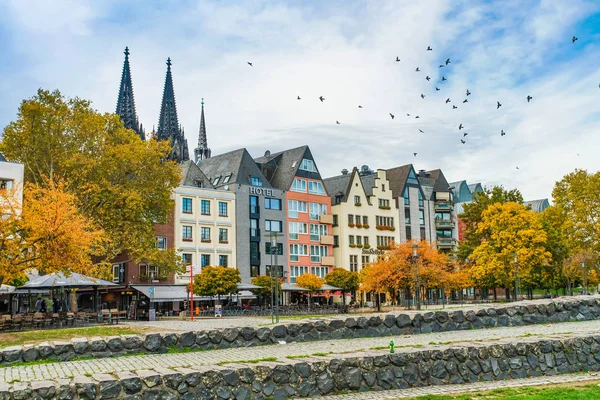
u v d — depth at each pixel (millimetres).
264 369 14891
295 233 91188
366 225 100438
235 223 83750
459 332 24812
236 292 70625
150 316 48000
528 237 74125
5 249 33000
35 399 12672
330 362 15633
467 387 16172
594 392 14484
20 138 53719
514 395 14523
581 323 27625
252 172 88312
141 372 14062
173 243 77000
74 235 33812
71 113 55469
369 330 24078
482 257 77125
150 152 57438
